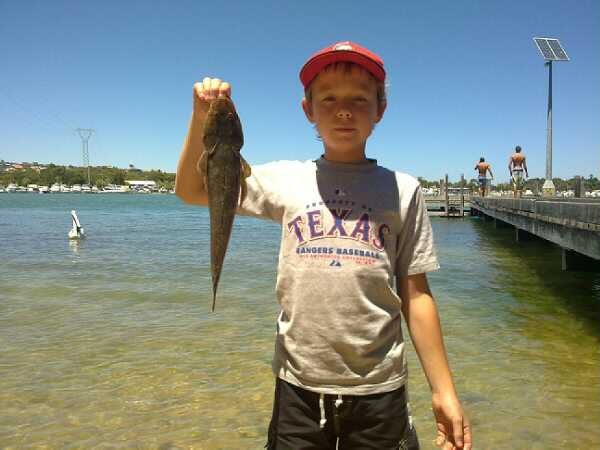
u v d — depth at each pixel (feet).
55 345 9.62
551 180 36.45
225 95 3.29
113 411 6.79
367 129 3.48
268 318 11.71
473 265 20.88
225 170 3.14
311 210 3.45
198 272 18.81
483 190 49.57
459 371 8.16
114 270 19.27
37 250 26.27
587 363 8.52
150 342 9.80
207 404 7.00
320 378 3.30
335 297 3.28
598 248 11.19
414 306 3.56
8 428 6.33
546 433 6.13
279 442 3.43
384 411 3.32
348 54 3.29
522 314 12.10
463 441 3.34
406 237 3.56
